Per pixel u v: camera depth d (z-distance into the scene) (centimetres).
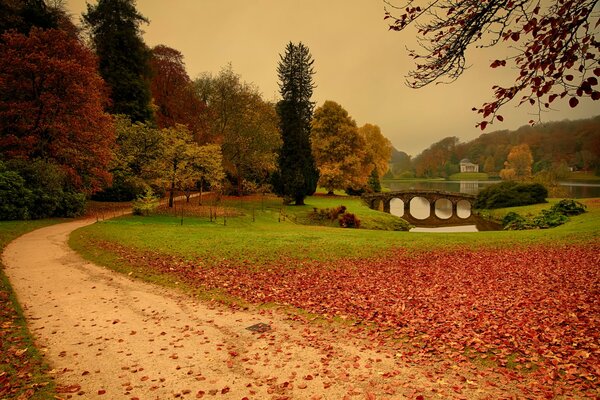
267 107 5119
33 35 2839
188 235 2214
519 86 453
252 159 4684
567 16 417
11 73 2755
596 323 812
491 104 479
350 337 842
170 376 656
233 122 4678
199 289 1251
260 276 1444
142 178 3866
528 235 2455
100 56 4278
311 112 5128
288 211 4400
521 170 11675
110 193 3994
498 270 1512
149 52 4681
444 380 626
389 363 701
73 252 1703
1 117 2759
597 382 580
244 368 687
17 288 1164
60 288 1200
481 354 721
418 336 831
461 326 871
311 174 4956
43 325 892
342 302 1116
